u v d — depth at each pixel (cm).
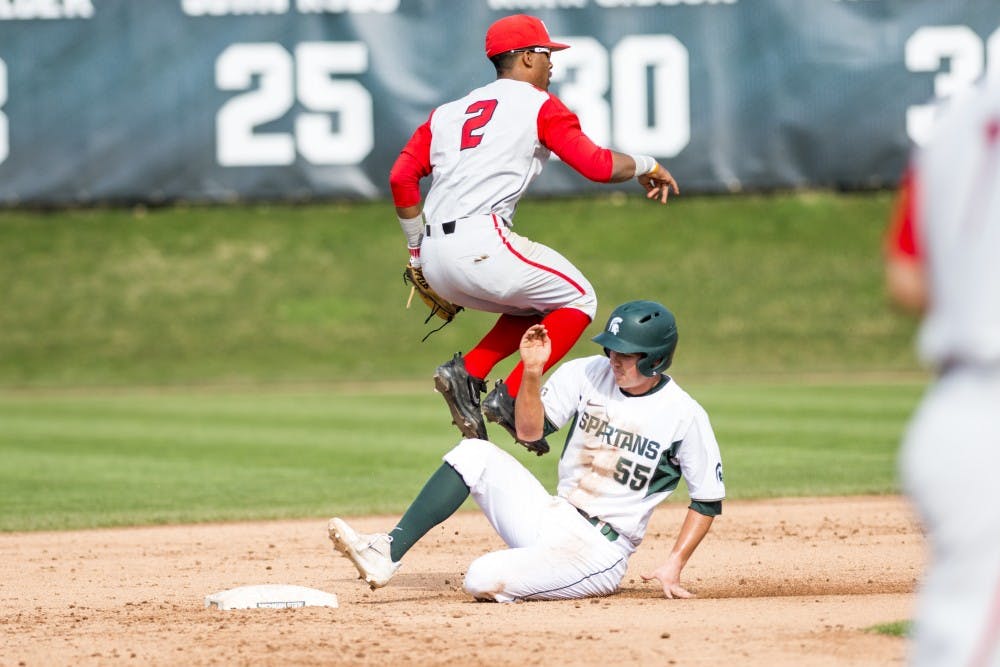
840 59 7331
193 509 3181
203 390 6488
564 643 1514
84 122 7438
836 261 8181
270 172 7444
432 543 2662
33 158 7438
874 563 2273
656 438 1841
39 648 1578
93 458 4175
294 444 4434
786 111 7350
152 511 3158
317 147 7419
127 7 7419
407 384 6612
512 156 1805
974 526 815
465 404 1886
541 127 1814
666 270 8050
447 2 7325
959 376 835
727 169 7369
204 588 2133
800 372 6775
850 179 7375
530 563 1831
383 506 3178
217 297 7944
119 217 8725
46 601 2011
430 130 1875
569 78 7312
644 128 7331
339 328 7638
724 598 1886
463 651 1482
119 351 7356
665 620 1655
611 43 7306
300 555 2520
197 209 8819
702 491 1852
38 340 7469
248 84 7425
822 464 3766
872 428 4591
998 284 808
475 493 1881
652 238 8381
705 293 7825
